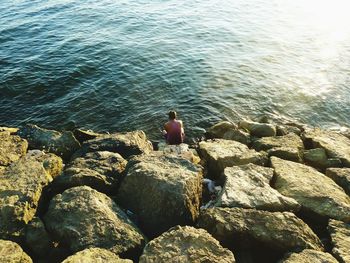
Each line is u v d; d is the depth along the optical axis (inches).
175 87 686.5
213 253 259.1
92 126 581.0
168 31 972.6
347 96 696.4
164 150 498.6
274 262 287.7
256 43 914.7
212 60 798.5
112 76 714.8
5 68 737.0
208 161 449.1
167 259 251.3
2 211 298.2
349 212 323.0
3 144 442.0
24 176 344.2
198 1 1307.8
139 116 607.5
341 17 1149.7
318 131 554.3
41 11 1125.1
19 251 265.1
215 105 642.8
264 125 555.8
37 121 589.0
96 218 294.7
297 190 354.9
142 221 320.5
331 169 420.2
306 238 285.7
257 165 406.9
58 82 692.1
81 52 813.2
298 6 1275.8
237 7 1245.1
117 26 999.0
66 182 345.4
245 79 729.6
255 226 290.2
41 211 325.1
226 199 326.3
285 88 708.7
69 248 282.0
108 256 256.7
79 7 1177.4
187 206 313.6
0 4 1189.7
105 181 358.3
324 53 874.1
